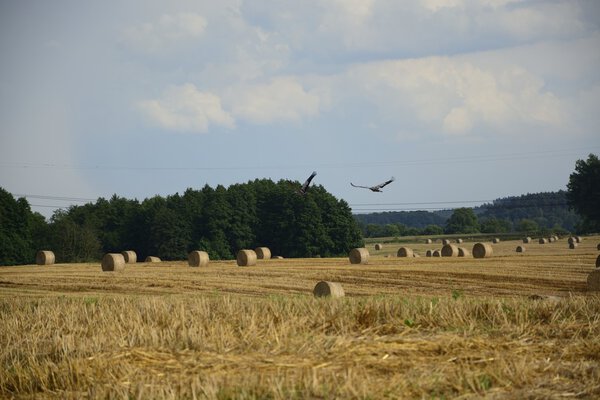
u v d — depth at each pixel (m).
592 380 22.16
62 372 25.62
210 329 30.53
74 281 88.31
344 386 20.81
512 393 21.31
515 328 30.86
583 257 114.44
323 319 33.44
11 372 27.19
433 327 32.34
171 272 101.25
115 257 106.62
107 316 36.62
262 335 29.73
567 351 26.34
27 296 69.88
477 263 105.06
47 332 34.31
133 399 21.92
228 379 22.23
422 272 88.81
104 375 24.84
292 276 89.94
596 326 30.30
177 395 21.52
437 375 22.58
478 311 34.81
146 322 34.72
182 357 26.25
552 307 34.91
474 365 24.48
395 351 26.61
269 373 23.55
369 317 34.03
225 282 83.00
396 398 20.59
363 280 82.81
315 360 25.30
